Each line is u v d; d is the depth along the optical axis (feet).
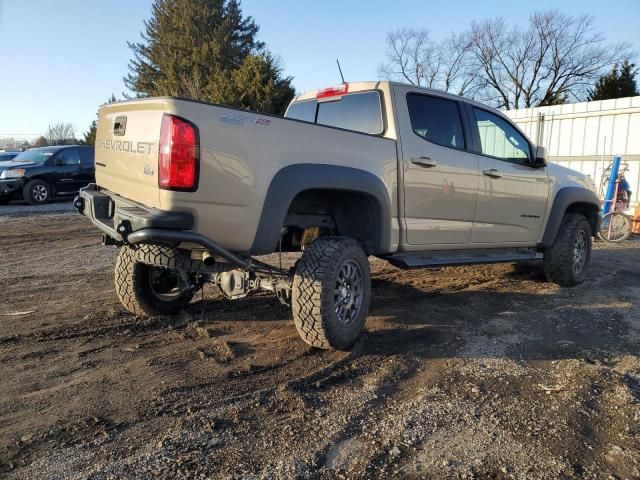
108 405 10.00
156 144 10.49
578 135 48.19
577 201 20.45
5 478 7.71
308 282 12.09
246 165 10.91
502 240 18.06
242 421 9.55
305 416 9.80
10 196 48.03
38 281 20.01
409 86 15.28
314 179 11.92
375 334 14.38
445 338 14.23
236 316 15.65
